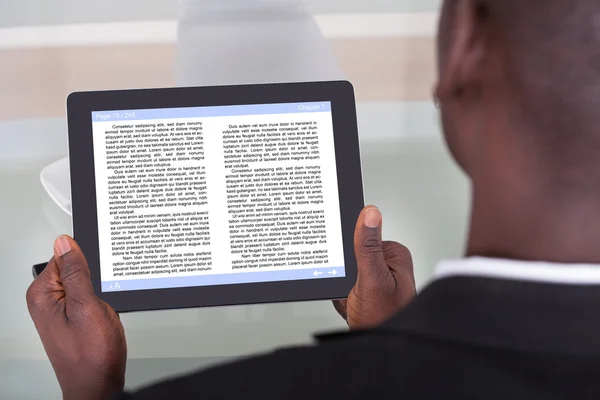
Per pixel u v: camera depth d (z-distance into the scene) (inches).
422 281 28.9
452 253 30.2
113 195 25.3
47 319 24.5
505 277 10.8
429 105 39.3
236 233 25.6
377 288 25.3
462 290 10.9
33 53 42.0
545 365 9.9
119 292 24.9
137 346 27.0
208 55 37.8
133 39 43.3
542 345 10.0
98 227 25.1
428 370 10.3
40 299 24.5
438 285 11.3
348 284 25.7
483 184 11.7
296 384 10.8
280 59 37.8
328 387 10.6
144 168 25.6
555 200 10.7
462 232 31.3
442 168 35.2
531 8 10.1
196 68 37.2
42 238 31.2
